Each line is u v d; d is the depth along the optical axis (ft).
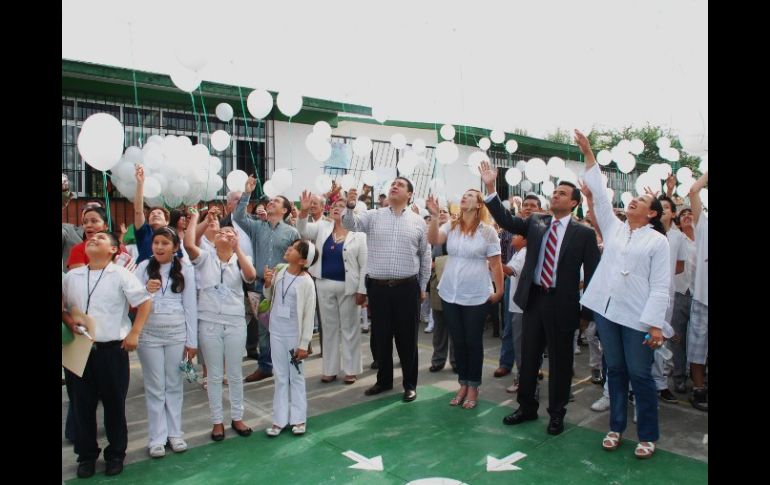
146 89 27.61
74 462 12.34
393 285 16.28
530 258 14.15
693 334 15.72
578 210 26.50
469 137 42.11
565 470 11.85
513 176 29.86
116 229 26.21
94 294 11.30
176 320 12.68
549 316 13.76
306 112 33.30
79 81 25.81
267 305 14.10
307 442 13.35
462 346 15.96
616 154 26.25
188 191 22.07
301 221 18.02
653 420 12.44
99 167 13.38
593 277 13.23
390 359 17.11
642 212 12.35
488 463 12.17
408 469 11.90
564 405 13.92
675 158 26.94
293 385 13.84
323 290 18.02
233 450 12.91
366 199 29.73
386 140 37.50
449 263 16.06
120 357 11.64
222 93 29.07
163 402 12.66
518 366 16.90
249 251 18.43
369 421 14.73
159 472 11.80
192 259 13.21
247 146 31.50
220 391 13.50
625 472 11.76
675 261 16.14
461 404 16.02
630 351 12.45
